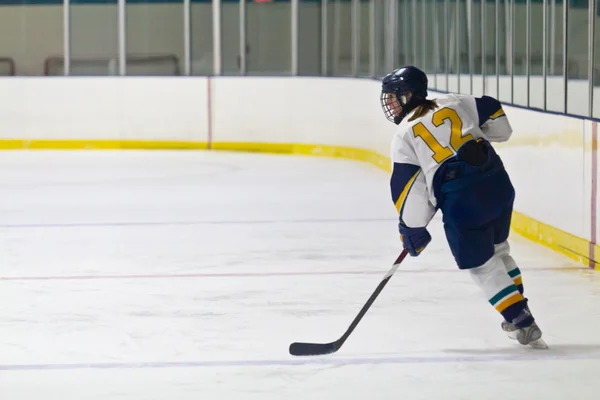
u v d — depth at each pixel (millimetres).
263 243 16734
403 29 30203
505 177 9719
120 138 33719
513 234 17594
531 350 10078
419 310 11906
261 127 32969
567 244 15281
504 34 25531
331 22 38281
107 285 13492
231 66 41625
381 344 10367
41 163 29500
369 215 19859
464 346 10250
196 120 33500
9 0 43125
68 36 33938
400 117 9789
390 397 8602
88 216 19797
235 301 12500
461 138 9547
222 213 20156
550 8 24672
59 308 12172
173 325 11297
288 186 24469
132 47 43156
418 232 9641
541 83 23562
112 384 9047
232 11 41312
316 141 32031
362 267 14695
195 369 9516
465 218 9539
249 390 8828
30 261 15250
